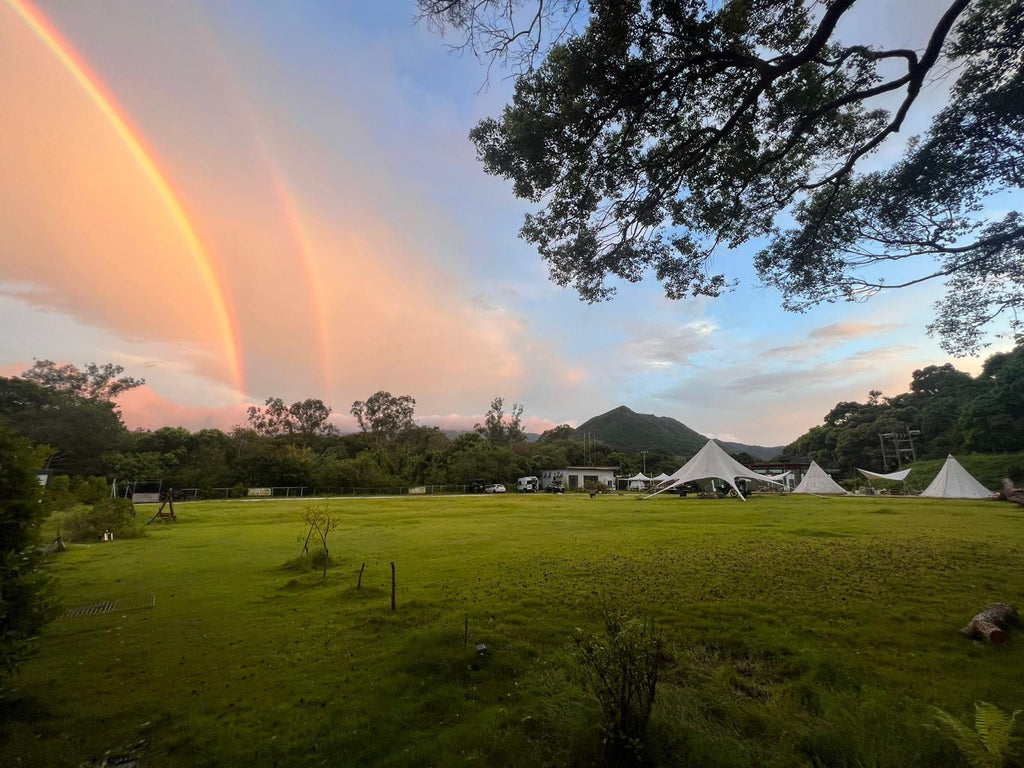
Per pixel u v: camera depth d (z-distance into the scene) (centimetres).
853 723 298
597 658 312
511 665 439
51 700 392
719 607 609
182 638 539
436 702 378
